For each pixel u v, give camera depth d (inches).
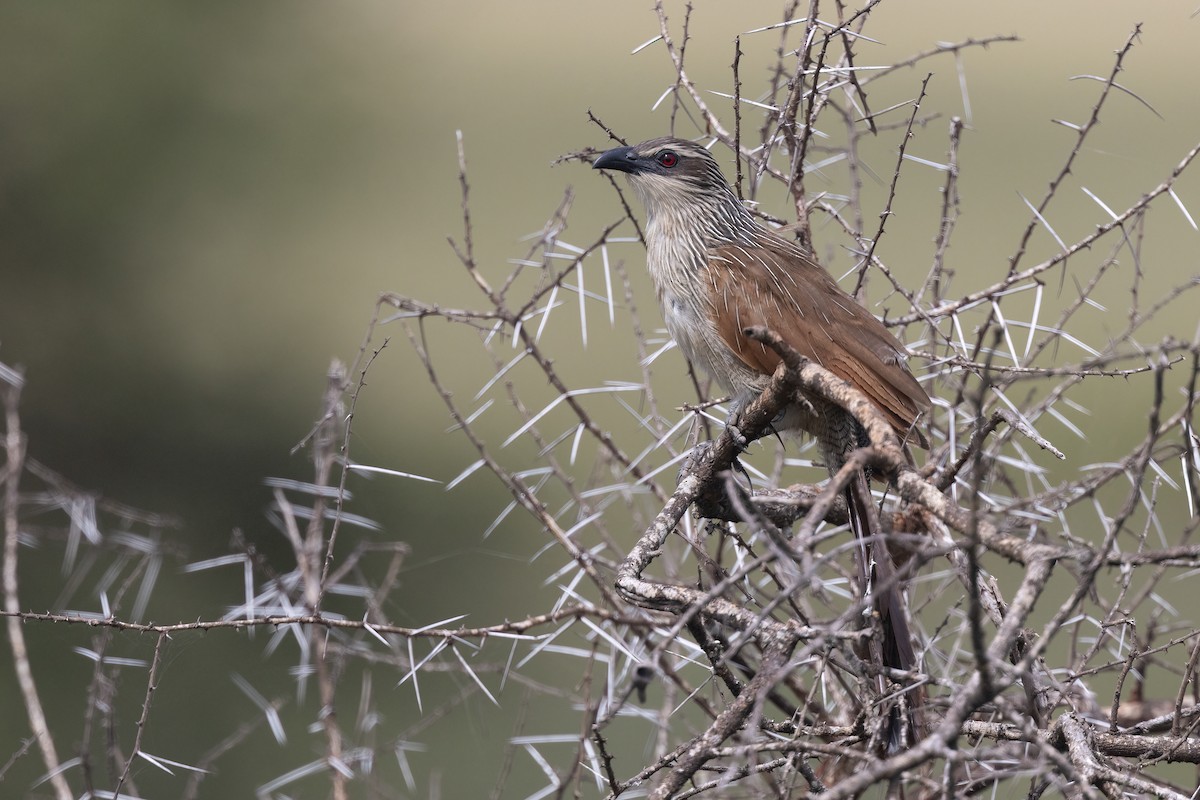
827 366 288.4
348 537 621.3
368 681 324.2
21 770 437.7
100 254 797.2
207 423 745.0
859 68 271.0
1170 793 168.6
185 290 822.5
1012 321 263.1
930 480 235.5
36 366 754.2
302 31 951.0
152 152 822.5
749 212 322.7
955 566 221.8
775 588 282.2
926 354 255.9
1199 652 205.5
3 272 765.9
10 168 774.5
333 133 952.9
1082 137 262.4
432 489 665.0
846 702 259.8
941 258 282.2
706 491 239.8
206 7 880.3
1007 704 167.3
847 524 251.3
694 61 772.0
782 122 281.9
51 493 399.5
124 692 453.1
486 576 583.2
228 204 872.9
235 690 488.4
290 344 815.1
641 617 193.8
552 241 301.3
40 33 787.4
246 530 637.9
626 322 703.1
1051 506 201.0
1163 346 149.3
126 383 765.9
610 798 193.0
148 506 667.4
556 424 661.3
